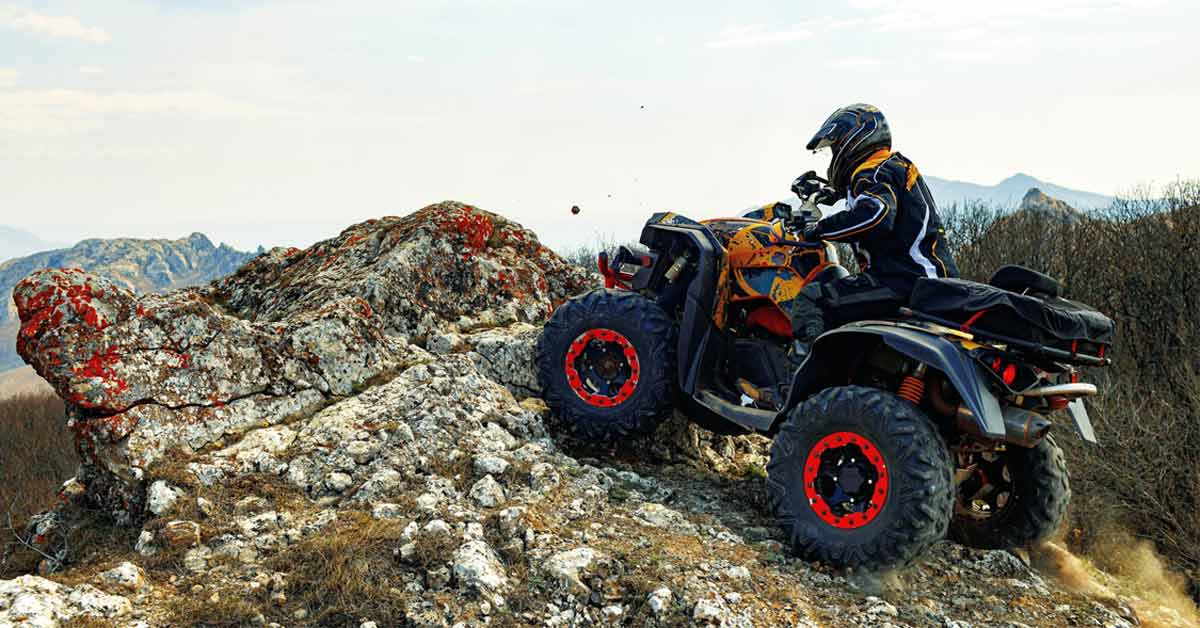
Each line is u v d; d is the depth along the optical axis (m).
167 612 3.51
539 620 3.60
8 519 5.04
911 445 4.05
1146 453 7.36
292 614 3.54
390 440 4.80
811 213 4.96
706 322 5.22
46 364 4.52
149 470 4.44
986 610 4.18
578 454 5.62
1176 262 10.70
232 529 4.07
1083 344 4.17
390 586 3.67
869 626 3.83
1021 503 4.75
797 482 4.36
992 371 4.11
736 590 3.89
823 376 4.66
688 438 5.96
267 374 5.15
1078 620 4.17
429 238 6.97
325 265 7.27
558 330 5.41
